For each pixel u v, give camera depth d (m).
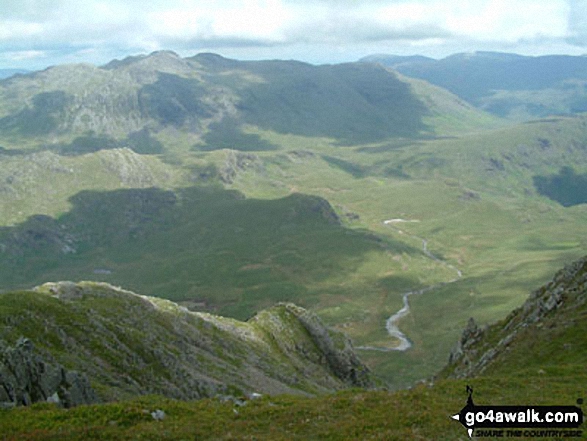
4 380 48.22
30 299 95.19
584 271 102.06
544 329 83.25
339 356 187.12
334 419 43.06
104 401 63.00
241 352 143.38
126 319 116.81
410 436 37.66
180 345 120.50
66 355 80.00
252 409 46.22
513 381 52.41
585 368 57.50
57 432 37.88
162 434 38.56
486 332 117.94
